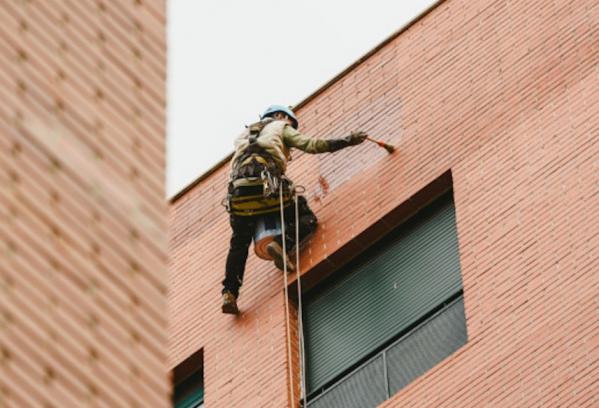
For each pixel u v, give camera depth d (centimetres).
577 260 1719
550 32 1933
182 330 2066
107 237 1068
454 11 2055
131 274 1066
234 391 1941
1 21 1091
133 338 1041
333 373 1891
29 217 1031
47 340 997
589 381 1620
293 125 1973
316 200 2019
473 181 1881
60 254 1034
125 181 1109
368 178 1991
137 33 1195
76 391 993
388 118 2027
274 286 1994
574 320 1675
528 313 1719
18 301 997
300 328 1952
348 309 1930
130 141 1133
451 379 1734
